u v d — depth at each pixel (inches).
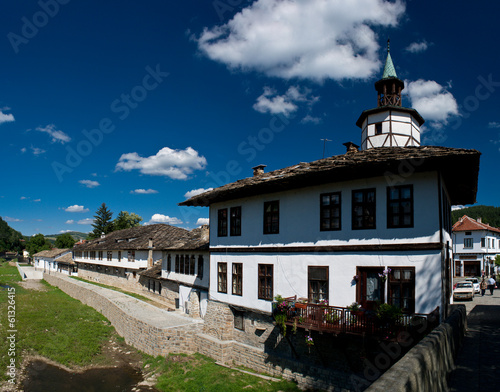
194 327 790.5
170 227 1718.8
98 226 3400.6
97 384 665.6
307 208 577.6
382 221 483.8
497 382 267.7
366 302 487.8
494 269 1849.2
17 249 5177.2
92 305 1311.5
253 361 655.1
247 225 690.8
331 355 529.3
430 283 434.3
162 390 617.0
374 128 784.3
